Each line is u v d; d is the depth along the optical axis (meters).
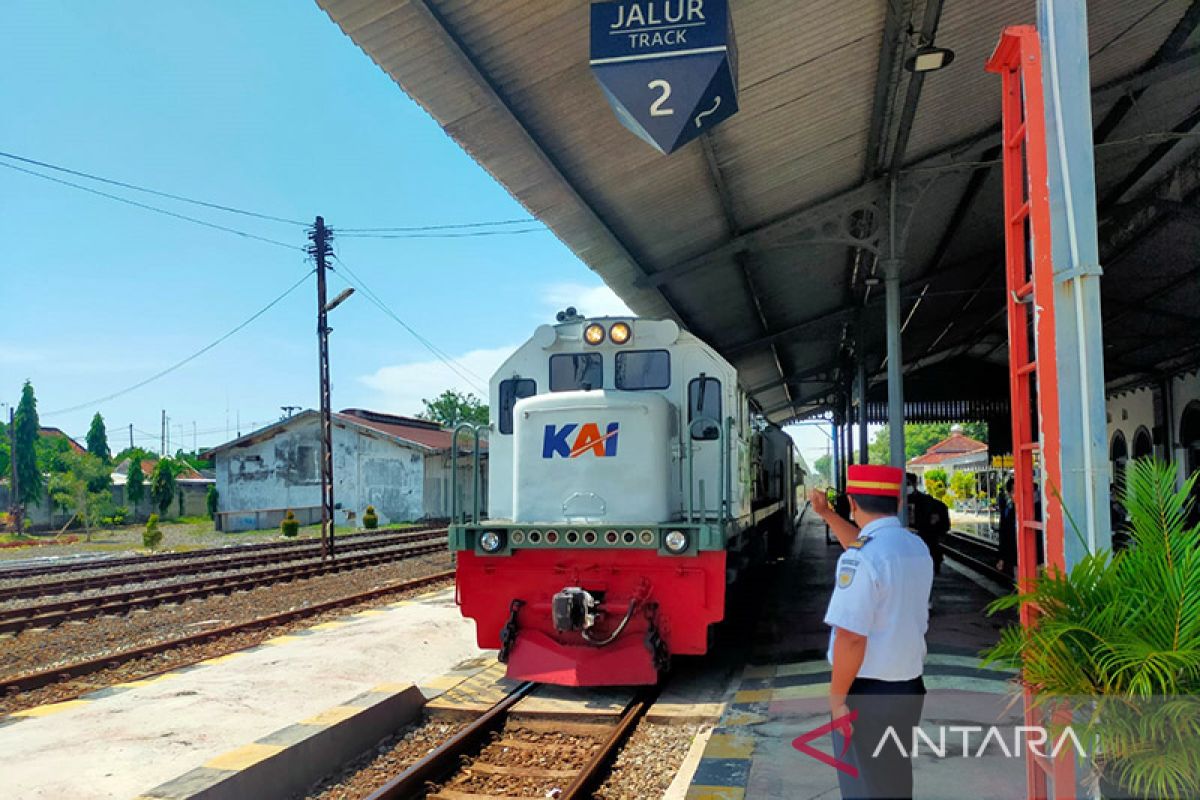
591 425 7.91
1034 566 4.11
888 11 7.68
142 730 6.33
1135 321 18.11
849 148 10.70
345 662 8.73
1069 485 3.65
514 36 6.91
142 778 5.27
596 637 7.62
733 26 7.16
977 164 11.48
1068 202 3.72
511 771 5.87
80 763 5.55
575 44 7.20
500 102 7.62
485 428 8.82
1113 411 25.00
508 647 7.71
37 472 45.78
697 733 6.58
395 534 29.97
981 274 17.94
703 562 7.52
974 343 26.45
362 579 17.06
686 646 7.53
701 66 6.43
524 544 7.72
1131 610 3.29
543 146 8.68
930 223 14.27
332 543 20.06
